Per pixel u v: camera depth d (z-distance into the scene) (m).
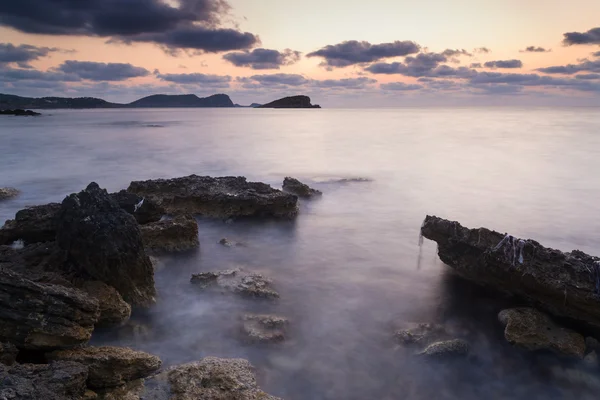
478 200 26.80
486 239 14.01
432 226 15.44
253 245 18.33
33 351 8.90
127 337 11.09
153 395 8.31
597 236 20.11
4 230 15.48
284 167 39.53
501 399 9.74
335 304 13.40
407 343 11.30
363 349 11.12
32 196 27.17
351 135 74.00
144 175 35.00
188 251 17.12
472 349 11.17
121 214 13.14
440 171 37.09
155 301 12.79
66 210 12.94
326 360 10.63
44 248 13.23
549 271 12.28
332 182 32.28
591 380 10.30
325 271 15.89
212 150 51.66
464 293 14.12
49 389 6.97
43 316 8.95
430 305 13.38
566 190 29.38
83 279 11.98
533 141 61.09
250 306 12.91
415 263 16.62
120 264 12.11
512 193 28.64
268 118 151.38
